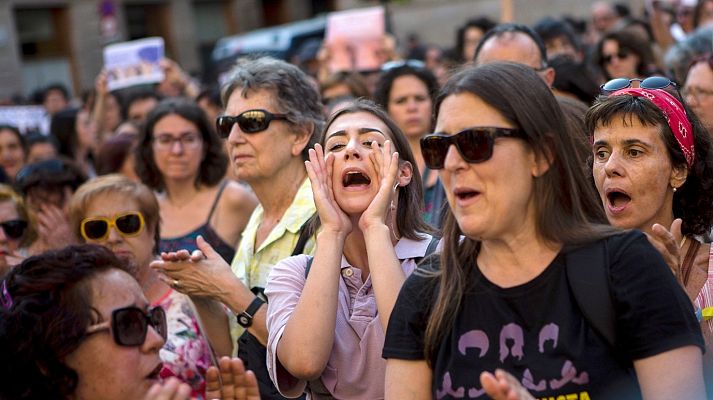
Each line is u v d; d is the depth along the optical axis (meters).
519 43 4.69
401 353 2.27
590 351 2.06
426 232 3.07
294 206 3.71
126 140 6.28
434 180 5.09
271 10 28.20
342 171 2.88
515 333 2.11
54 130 8.82
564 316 2.09
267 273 3.70
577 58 6.68
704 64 4.20
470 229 2.13
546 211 2.16
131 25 24.97
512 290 2.13
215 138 5.11
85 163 8.77
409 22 20.05
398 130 3.09
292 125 3.82
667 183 2.89
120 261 2.40
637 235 2.12
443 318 2.19
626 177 2.85
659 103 2.85
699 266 2.92
